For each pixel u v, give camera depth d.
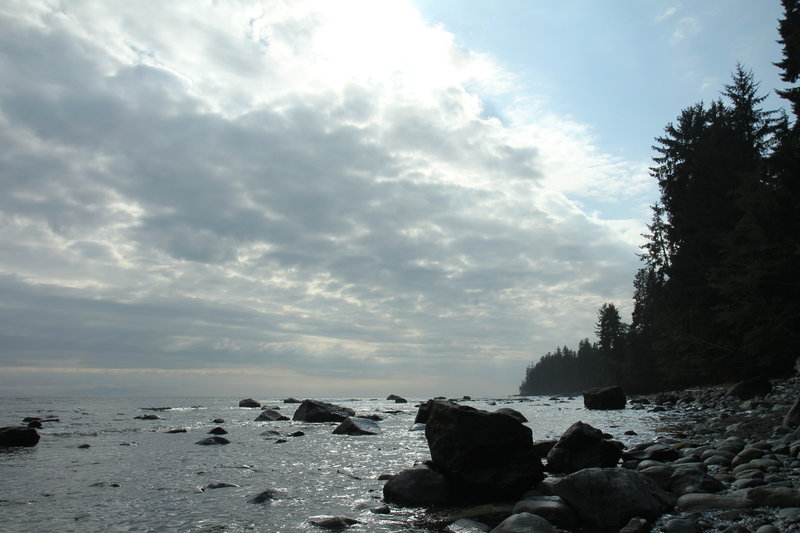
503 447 9.35
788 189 25.73
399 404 59.97
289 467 12.73
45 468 12.65
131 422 28.97
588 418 27.27
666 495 7.89
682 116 50.78
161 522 7.47
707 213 35.62
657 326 35.91
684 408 32.12
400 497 8.77
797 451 10.09
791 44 30.30
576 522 7.15
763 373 31.08
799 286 25.22
